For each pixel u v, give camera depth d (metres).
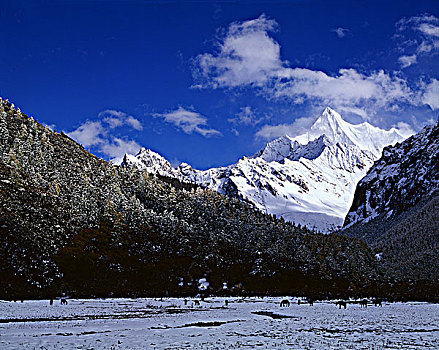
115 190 188.88
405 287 170.00
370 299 142.75
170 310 87.56
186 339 50.62
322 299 136.00
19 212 136.12
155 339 50.41
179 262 148.88
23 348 43.56
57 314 75.69
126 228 159.38
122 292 120.00
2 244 117.81
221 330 59.00
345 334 56.84
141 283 129.50
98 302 101.50
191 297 124.94
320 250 187.88
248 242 176.25
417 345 48.66
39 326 60.62
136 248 149.25
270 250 171.88
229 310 90.00
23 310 79.38
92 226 152.88
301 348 45.44
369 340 51.81
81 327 60.31
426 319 79.75
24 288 106.00
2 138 198.50
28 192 151.62
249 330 59.31
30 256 119.62
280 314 83.62
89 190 177.00
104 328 59.66
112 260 136.88
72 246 135.75
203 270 147.12
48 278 114.75
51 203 153.00
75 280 119.38
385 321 74.19
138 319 71.06
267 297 131.88
